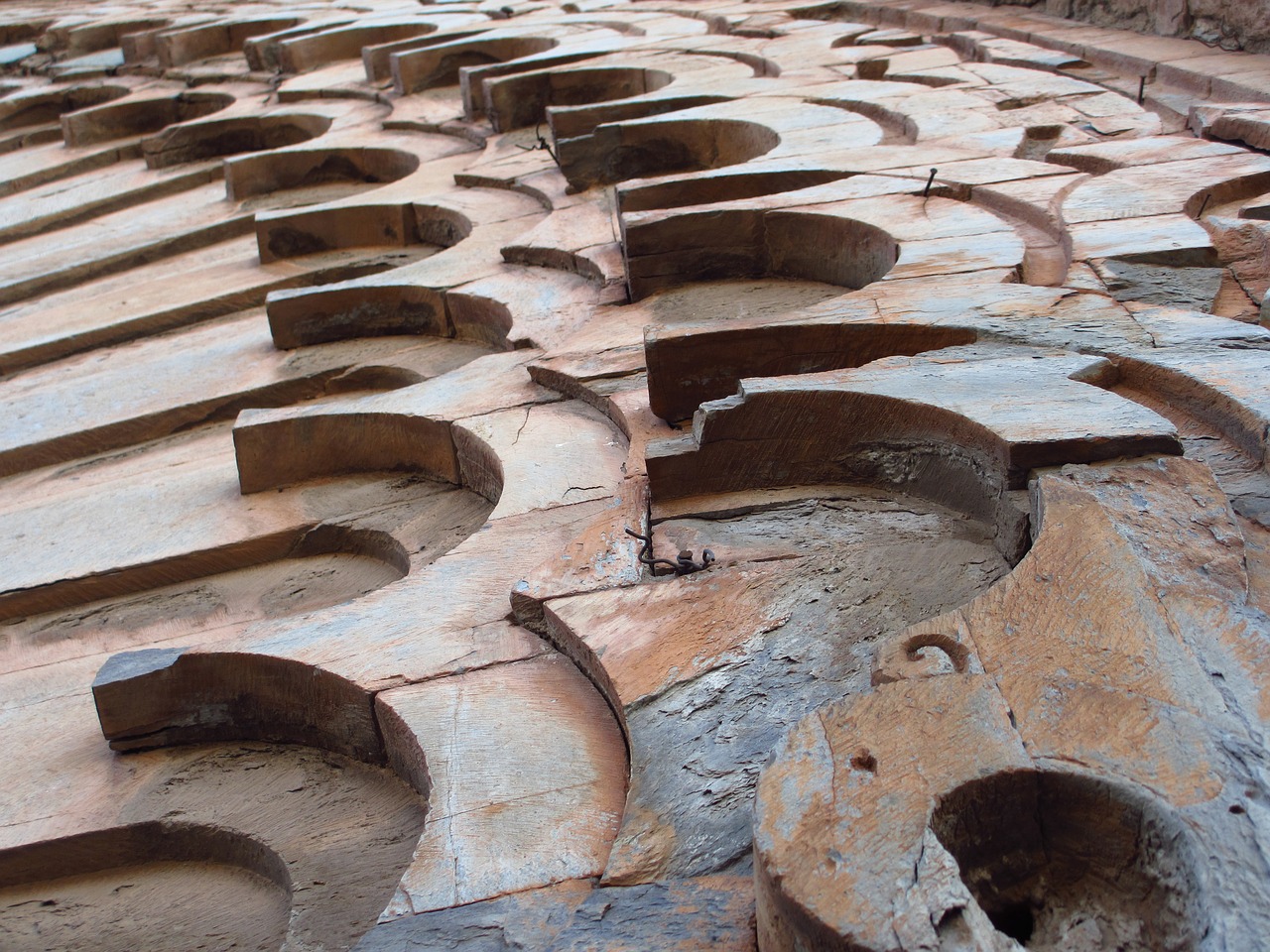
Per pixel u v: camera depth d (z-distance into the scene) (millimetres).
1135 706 2291
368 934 2719
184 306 8703
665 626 3461
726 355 4695
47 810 3971
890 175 6723
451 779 3193
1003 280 4969
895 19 12789
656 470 4117
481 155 10406
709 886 2590
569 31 13875
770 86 9609
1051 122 7594
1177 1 9398
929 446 3842
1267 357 3934
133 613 5215
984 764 2197
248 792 3906
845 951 1925
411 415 5461
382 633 3898
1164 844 2059
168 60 17453
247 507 5695
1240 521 3252
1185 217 5383
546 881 2799
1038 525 3164
